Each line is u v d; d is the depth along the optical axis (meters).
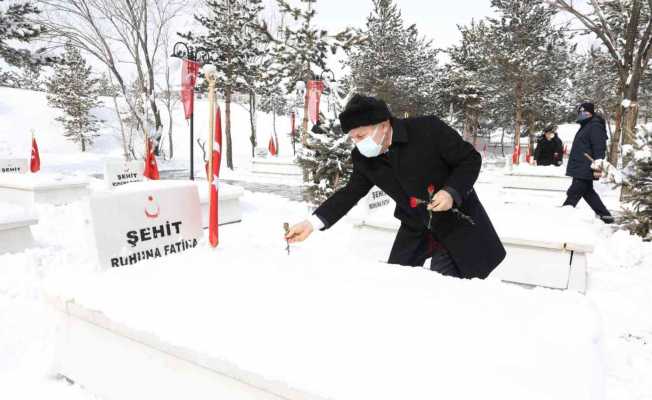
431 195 1.95
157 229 2.71
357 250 4.45
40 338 2.54
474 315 1.52
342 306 1.60
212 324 1.51
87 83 28.84
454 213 2.05
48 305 1.96
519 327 1.43
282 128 38.38
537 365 1.21
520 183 11.21
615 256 4.52
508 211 4.45
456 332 1.40
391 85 31.59
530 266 3.58
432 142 1.94
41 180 7.44
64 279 2.02
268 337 1.40
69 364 1.97
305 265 2.10
